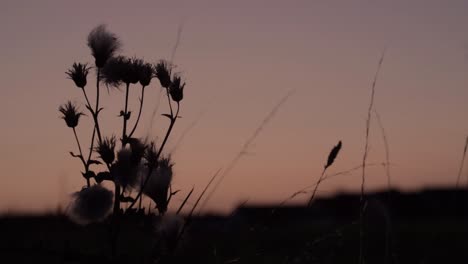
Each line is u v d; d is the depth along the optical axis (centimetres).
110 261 280
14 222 305
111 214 311
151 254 300
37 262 298
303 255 339
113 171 313
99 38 332
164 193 313
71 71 328
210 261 323
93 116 322
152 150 315
